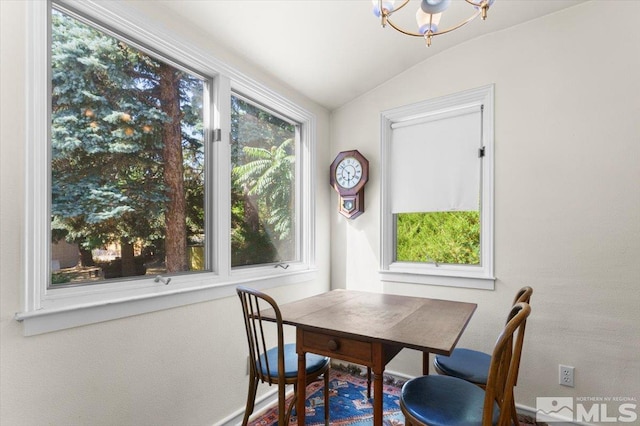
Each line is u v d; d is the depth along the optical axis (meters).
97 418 1.29
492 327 2.14
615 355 1.78
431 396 1.28
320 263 2.76
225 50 1.94
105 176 1.41
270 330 2.21
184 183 1.76
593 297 1.84
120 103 1.47
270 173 2.40
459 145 2.34
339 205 2.77
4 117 1.08
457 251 2.39
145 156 1.57
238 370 1.94
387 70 2.47
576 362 1.88
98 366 1.30
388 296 2.06
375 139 2.66
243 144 2.16
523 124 2.06
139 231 1.54
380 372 1.27
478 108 2.27
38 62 1.16
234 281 1.93
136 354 1.43
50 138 1.23
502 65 2.13
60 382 1.19
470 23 2.06
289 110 2.49
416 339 1.21
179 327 1.62
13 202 1.10
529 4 1.90
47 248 1.21
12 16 1.10
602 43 1.84
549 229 1.97
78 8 1.29
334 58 2.24
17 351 1.09
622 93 1.79
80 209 1.32
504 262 2.11
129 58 1.51
